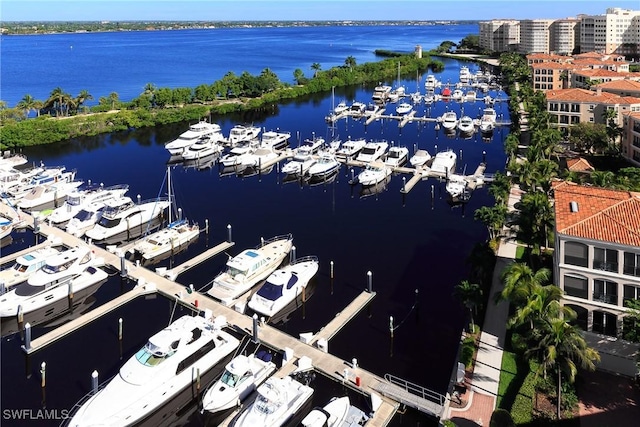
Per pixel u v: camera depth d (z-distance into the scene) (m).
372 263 60.25
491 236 64.81
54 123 127.50
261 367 40.50
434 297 52.94
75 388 41.09
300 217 75.12
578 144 100.81
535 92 151.62
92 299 53.94
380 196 83.81
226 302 50.75
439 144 116.44
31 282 51.97
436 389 39.94
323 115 156.25
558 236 41.53
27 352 44.75
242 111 164.75
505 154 105.88
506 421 32.84
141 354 40.03
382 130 132.50
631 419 34.94
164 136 134.00
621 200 44.09
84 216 71.00
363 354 44.34
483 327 45.91
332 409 35.81
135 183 92.56
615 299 40.19
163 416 39.00
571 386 37.78
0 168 93.75
